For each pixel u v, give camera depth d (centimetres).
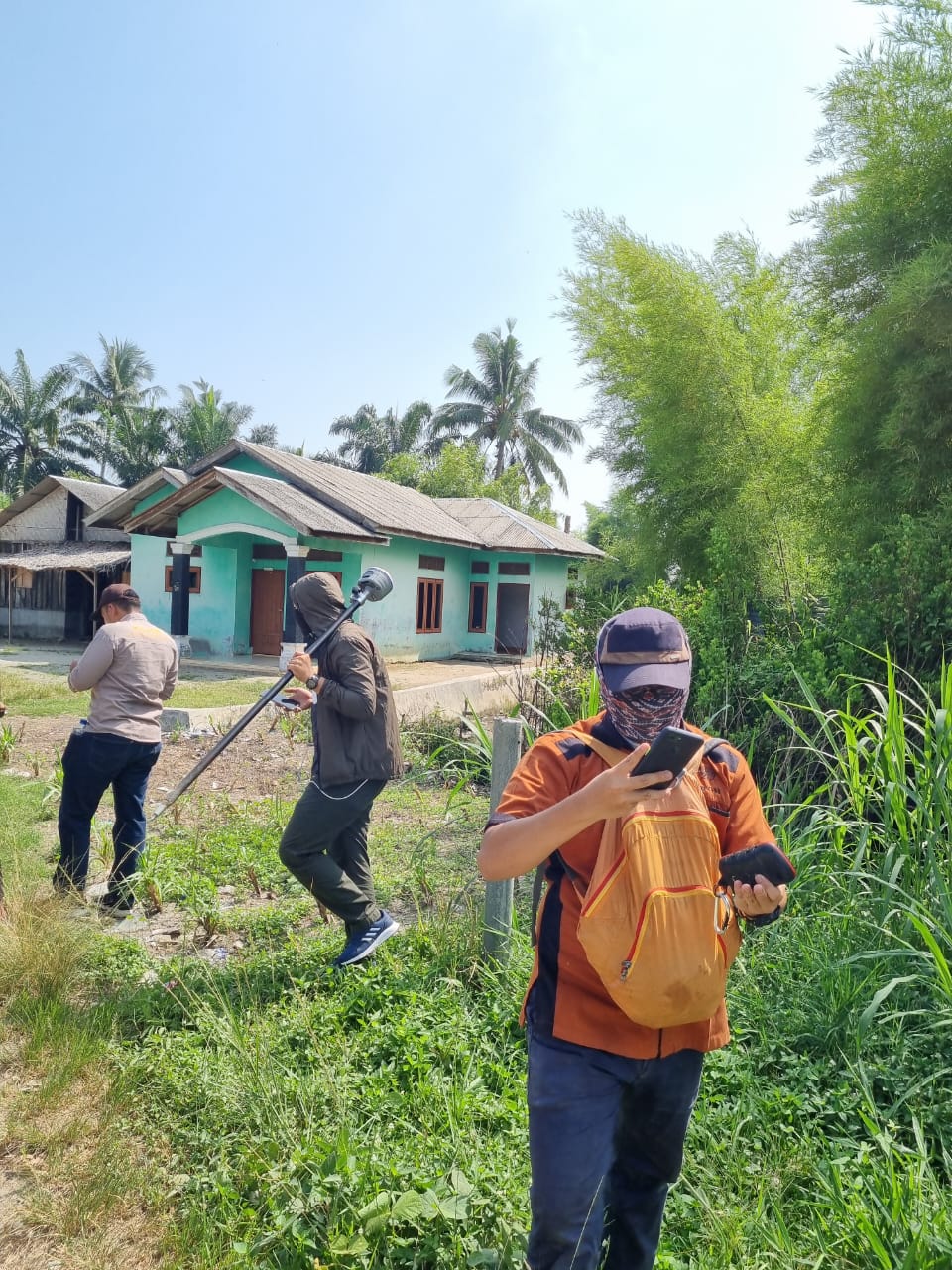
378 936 400
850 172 706
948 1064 296
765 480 756
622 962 171
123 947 424
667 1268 224
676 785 181
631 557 1045
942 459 595
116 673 488
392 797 735
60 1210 260
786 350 971
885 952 311
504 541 2447
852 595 521
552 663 747
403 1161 261
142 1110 304
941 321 579
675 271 862
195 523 2025
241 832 614
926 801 353
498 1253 228
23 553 2680
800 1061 306
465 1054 321
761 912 180
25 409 4803
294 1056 321
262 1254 240
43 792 720
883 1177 237
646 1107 192
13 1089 318
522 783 188
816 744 479
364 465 4922
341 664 391
